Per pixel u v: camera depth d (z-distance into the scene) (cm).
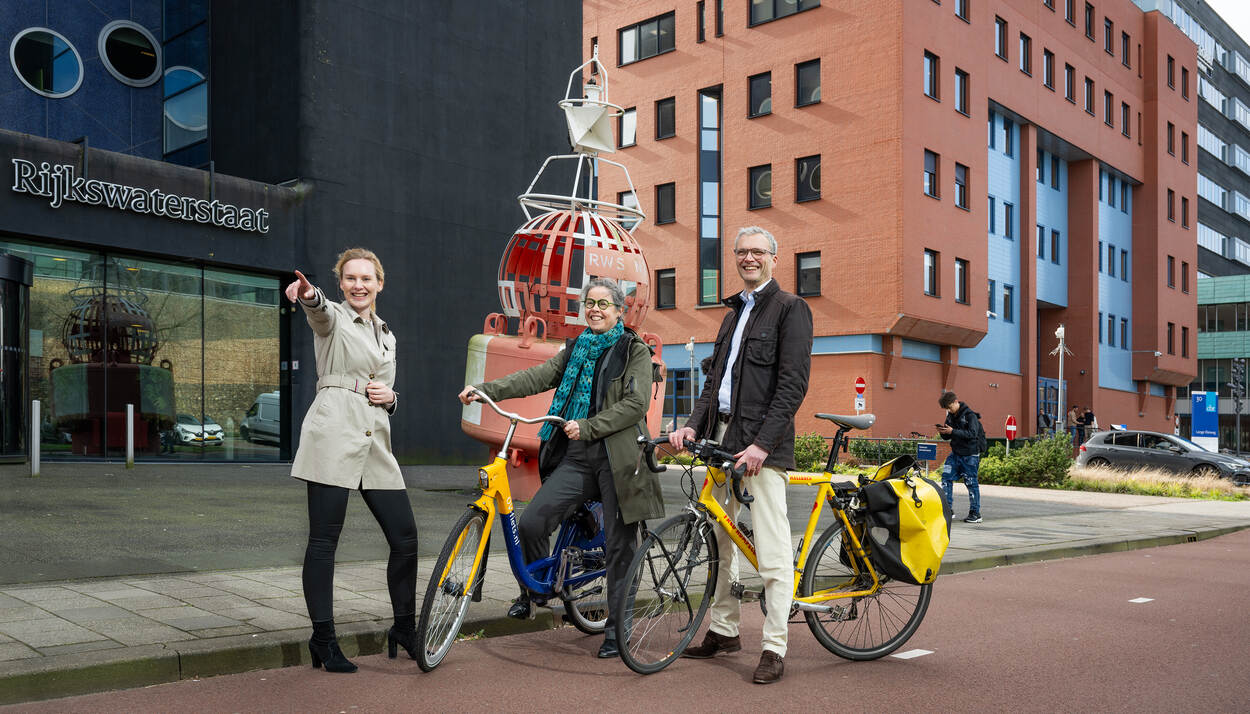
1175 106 4653
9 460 1353
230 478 1335
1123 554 1034
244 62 1852
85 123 1892
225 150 1880
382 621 516
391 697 416
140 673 421
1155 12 4475
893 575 502
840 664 501
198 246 1633
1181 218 4706
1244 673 491
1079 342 3981
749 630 585
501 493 481
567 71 2214
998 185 3447
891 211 2761
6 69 1786
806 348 471
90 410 1564
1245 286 5956
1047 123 3612
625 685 448
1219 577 855
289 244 1739
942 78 2948
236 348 1723
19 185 1437
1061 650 541
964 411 1238
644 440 478
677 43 3325
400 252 1873
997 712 417
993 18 3272
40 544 716
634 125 3453
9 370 1353
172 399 1652
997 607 677
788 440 474
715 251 3238
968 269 3052
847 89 2870
